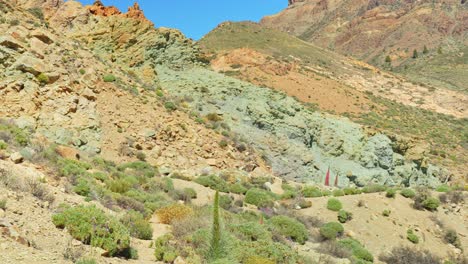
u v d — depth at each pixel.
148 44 59.28
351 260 21.64
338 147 50.47
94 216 12.41
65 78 35.25
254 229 17.28
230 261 11.44
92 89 36.50
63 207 13.95
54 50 38.06
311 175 45.03
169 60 60.19
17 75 32.56
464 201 33.03
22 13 42.53
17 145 21.78
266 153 44.38
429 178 54.31
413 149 55.03
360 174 47.78
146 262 12.62
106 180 22.20
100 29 58.06
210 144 38.81
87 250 11.38
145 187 24.75
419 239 27.73
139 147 33.88
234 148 40.47
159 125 37.22
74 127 31.58
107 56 51.44
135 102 38.72
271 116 49.69
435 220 30.16
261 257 14.18
